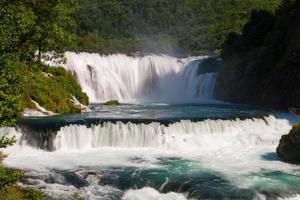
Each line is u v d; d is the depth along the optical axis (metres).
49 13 39.50
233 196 20.06
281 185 21.55
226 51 62.69
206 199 20.02
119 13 129.88
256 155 28.33
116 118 33.31
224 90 57.53
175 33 121.50
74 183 22.64
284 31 52.06
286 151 26.66
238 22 101.06
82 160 26.69
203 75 63.62
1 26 16.92
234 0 123.94
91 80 58.62
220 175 23.31
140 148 30.22
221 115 37.34
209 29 111.62
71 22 44.03
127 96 62.91
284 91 47.06
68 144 29.66
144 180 22.39
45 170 24.31
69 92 44.03
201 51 99.88
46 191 21.19
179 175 23.20
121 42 108.94
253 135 32.41
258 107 47.19
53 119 33.09
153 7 134.12
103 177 22.94
